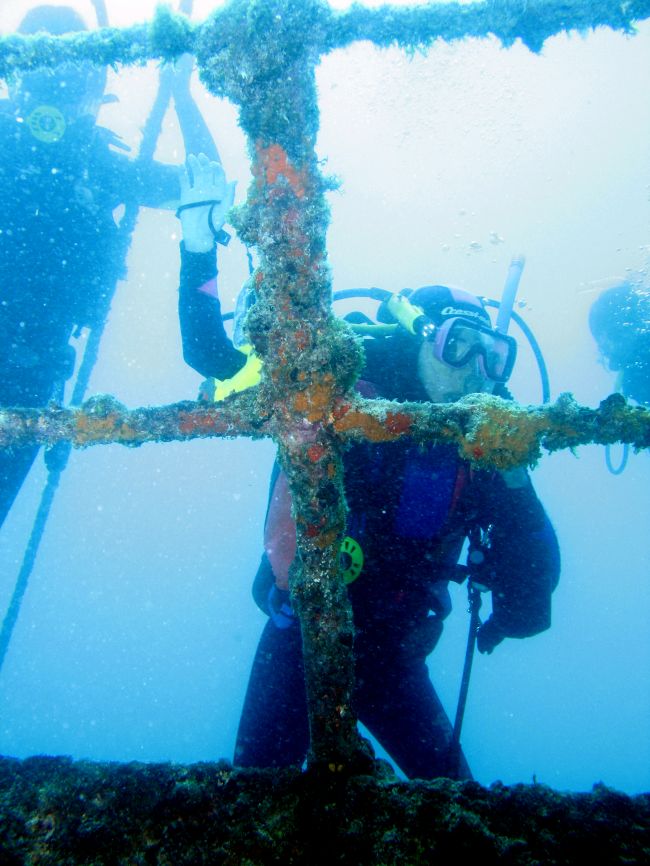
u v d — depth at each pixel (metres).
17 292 3.91
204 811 1.17
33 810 1.16
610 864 1.01
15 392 3.87
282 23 1.25
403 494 2.42
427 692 3.08
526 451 1.40
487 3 1.33
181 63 5.34
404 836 1.07
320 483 1.39
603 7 1.33
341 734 1.29
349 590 2.50
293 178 1.29
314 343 1.32
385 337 2.62
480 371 2.54
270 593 2.61
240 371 2.03
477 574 2.62
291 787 1.23
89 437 1.58
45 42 1.49
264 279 1.33
